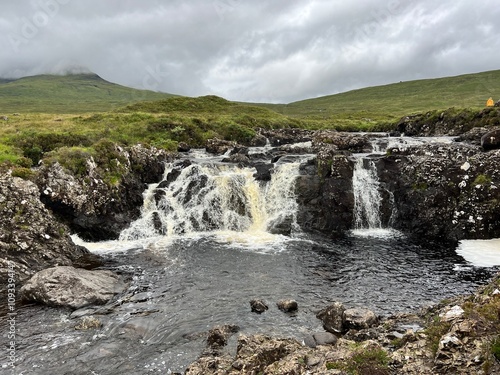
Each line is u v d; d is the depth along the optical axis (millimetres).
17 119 56188
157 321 16109
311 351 11484
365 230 30359
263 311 16984
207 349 13758
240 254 24859
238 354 12156
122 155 33188
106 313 16844
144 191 33469
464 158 29703
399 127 62062
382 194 31297
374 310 16844
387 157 32406
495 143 30500
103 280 19594
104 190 29422
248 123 67562
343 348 11477
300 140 60125
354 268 22094
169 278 20953
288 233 29812
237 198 33000
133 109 78188
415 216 29344
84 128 49031
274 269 22156
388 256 24109
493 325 10023
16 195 23828
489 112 49500
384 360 10031
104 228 28562
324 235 29000
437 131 55281
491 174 27469
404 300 17844
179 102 87188
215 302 18000
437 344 10102
